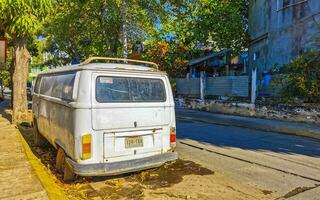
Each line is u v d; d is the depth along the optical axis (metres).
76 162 4.65
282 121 13.06
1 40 12.81
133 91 5.11
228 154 7.56
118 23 20.50
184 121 13.92
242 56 25.59
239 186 5.26
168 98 5.52
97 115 4.69
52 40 29.38
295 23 14.87
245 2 23.55
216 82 17.53
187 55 28.28
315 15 13.62
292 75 12.92
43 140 8.10
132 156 5.00
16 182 4.87
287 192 5.02
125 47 18.48
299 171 6.19
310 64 12.30
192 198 4.67
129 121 4.98
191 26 24.14
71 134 4.77
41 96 7.14
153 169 5.95
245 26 23.72
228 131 11.18
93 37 23.72
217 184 5.34
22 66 11.31
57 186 4.88
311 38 13.83
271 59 17.06
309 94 12.23
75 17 20.16
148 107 5.22
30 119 11.70
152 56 25.67
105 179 5.44
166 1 19.45
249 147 8.45
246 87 15.63
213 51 28.19
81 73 4.79
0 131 9.52
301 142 9.28
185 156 7.32
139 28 20.83
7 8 9.17
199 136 10.11
